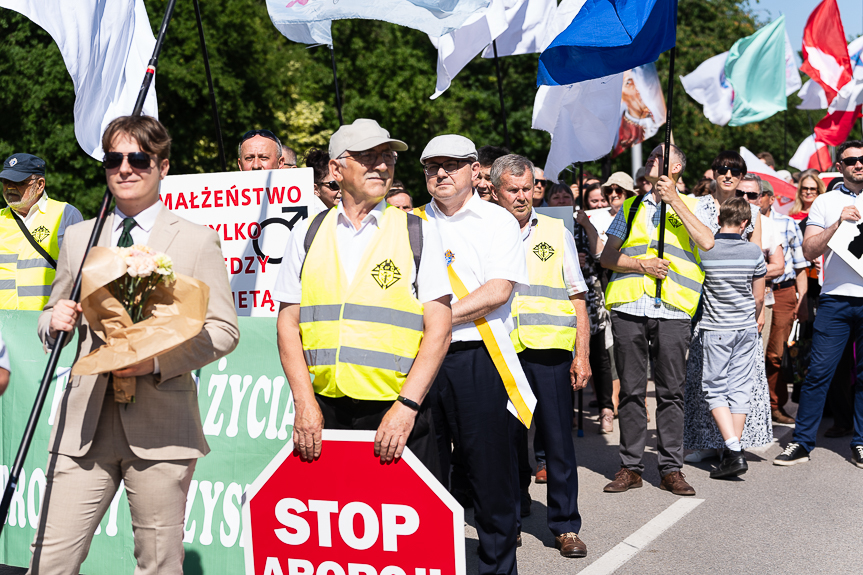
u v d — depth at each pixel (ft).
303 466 9.20
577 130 22.15
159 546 9.51
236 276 15.66
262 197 15.60
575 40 18.24
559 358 14.78
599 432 24.70
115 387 9.30
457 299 12.71
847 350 23.31
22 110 65.31
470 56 19.61
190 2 75.92
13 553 14.15
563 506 14.66
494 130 91.91
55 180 66.18
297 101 93.40
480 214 13.01
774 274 23.95
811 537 15.29
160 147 9.79
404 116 93.04
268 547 9.31
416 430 9.99
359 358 9.52
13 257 17.75
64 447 9.40
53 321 9.26
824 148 47.01
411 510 8.84
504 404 12.25
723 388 19.56
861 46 39.01
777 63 38.81
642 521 16.38
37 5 15.31
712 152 86.12
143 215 9.84
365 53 98.17
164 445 9.45
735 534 15.52
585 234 23.59
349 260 9.86
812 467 20.40
